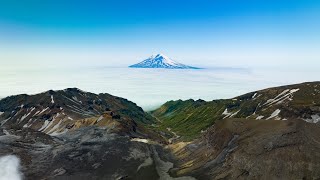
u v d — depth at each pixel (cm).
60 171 16188
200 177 13512
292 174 11375
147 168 16175
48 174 15938
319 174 11069
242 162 12825
